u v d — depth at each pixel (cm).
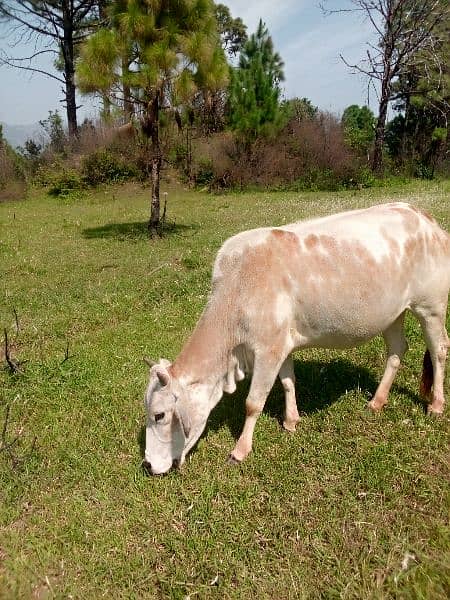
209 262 878
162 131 1398
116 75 1039
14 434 427
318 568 297
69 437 421
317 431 420
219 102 2434
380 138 2472
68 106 2800
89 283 807
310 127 2477
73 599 288
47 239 1195
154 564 311
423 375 434
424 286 401
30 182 2391
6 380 501
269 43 2264
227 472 379
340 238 377
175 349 564
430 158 2820
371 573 292
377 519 328
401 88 2798
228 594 287
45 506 354
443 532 309
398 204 421
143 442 412
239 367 389
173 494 359
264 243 370
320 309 371
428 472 366
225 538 321
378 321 389
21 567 305
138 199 2038
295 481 365
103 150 2367
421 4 2270
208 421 441
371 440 403
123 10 1060
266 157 2319
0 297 748
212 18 1106
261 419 437
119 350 566
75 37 2761
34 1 2555
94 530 332
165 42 1016
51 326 641
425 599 269
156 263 908
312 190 2275
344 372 499
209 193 2194
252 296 361
